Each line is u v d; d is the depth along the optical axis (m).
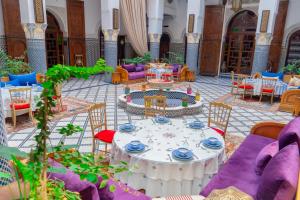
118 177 2.24
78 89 7.03
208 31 10.24
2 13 6.96
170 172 2.04
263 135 2.96
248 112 5.23
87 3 9.32
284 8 8.76
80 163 0.86
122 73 8.12
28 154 0.82
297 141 1.97
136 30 9.48
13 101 3.95
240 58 10.23
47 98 0.80
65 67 0.78
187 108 4.82
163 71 8.32
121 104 5.29
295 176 1.44
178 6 10.84
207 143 2.30
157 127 2.72
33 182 0.78
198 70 10.83
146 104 3.84
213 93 7.06
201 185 2.15
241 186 1.94
